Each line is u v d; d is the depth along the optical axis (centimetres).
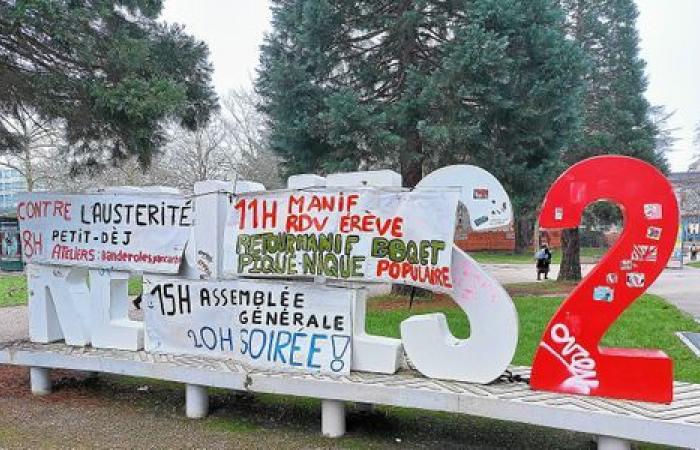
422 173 1273
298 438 442
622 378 389
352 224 457
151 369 491
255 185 522
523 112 1110
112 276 553
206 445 428
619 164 393
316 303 465
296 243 476
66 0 638
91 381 600
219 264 507
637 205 390
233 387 460
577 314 401
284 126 1198
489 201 427
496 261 3016
